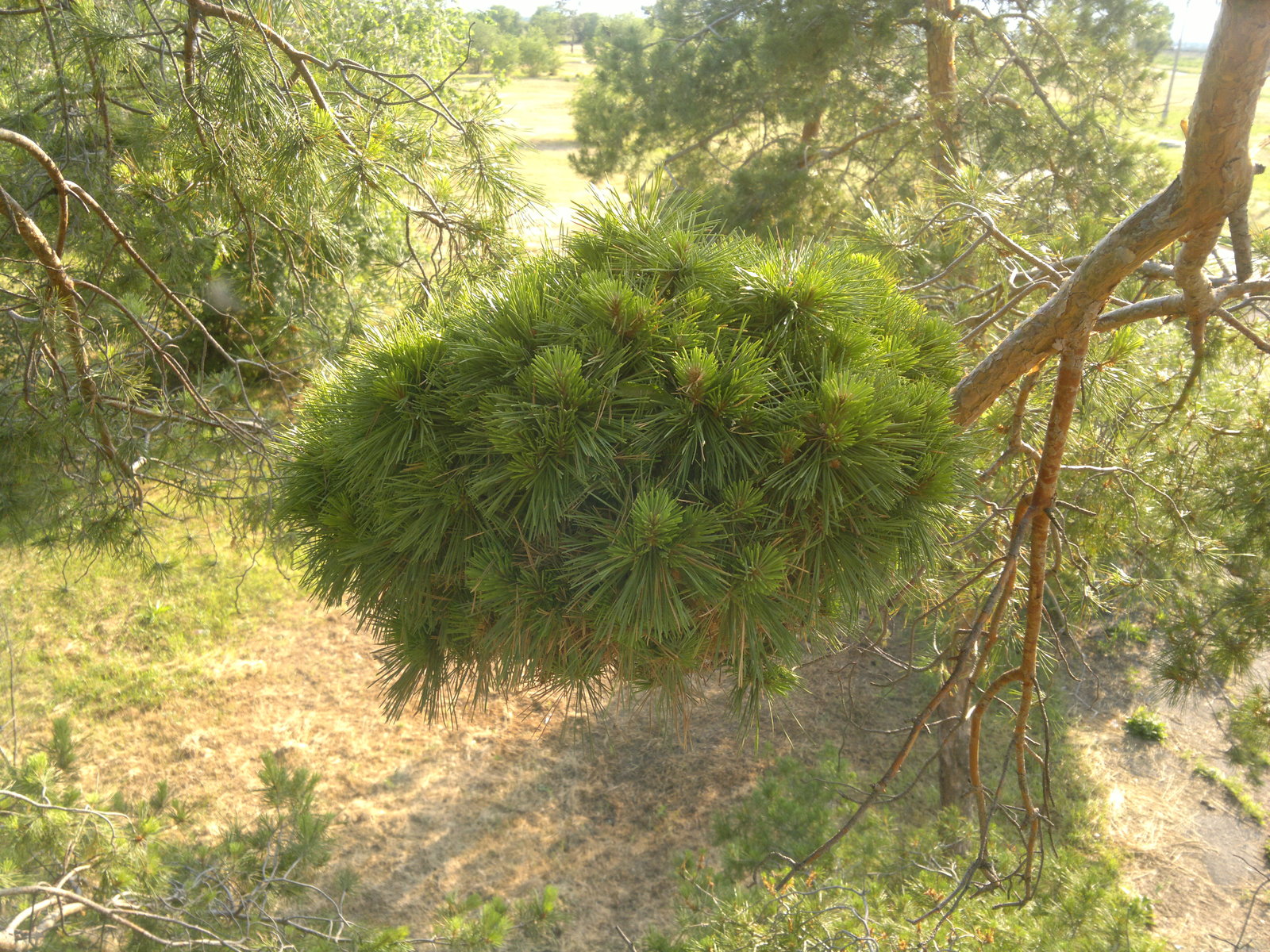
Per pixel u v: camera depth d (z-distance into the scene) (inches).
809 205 274.7
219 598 296.7
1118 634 294.5
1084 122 247.1
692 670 45.5
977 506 112.3
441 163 110.0
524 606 42.3
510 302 46.8
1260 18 37.0
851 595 43.6
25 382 113.0
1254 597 142.7
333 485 50.5
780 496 42.3
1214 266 132.3
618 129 331.0
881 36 253.9
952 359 54.5
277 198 106.0
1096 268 50.2
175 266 135.9
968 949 106.0
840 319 46.6
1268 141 65.6
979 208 101.5
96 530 127.5
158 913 128.3
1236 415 144.9
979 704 67.6
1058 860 143.0
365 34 282.5
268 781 157.4
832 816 189.6
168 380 163.0
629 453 41.8
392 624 50.1
